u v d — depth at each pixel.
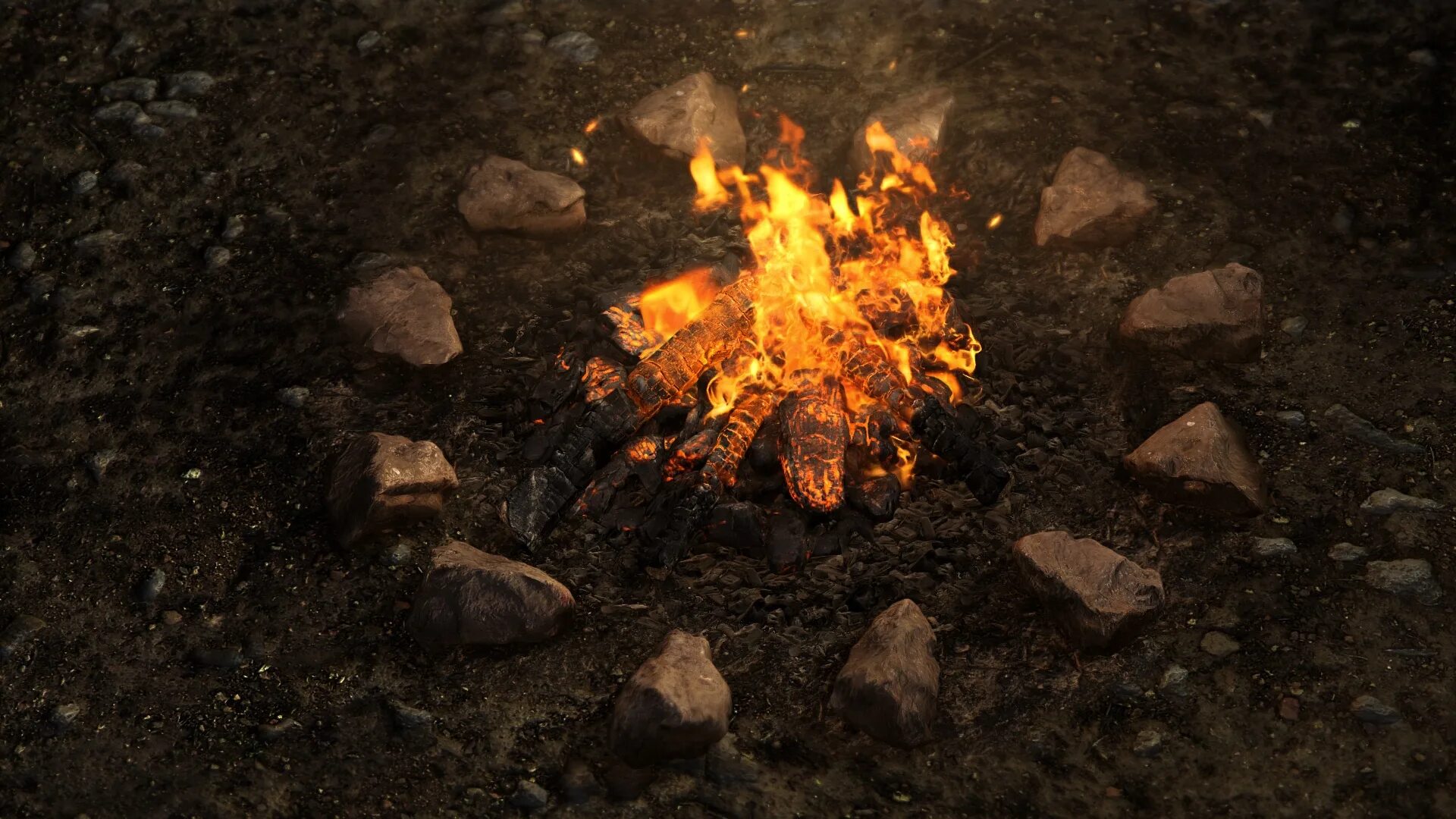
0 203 4.08
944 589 3.47
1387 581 3.43
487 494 3.62
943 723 3.33
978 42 4.34
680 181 4.11
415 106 4.25
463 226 4.03
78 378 3.81
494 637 3.41
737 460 3.56
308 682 3.40
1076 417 3.68
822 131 4.19
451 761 3.30
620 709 3.29
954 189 4.07
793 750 3.30
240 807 3.26
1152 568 3.48
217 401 3.77
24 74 4.30
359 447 3.61
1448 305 3.80
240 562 3.55
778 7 4.42
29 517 3.62
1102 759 3.28
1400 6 4.31
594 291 3.90
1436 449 3.59
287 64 4.32
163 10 4.43
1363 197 3.98
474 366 3.80
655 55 4.34
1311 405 3.68
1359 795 3.21
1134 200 3.93
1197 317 3.73
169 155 4.16
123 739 3.35
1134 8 4.37
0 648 3.45
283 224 4.04
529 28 4.39
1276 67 4.23
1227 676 3.35
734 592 3.47
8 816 3.26
